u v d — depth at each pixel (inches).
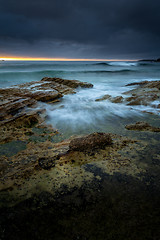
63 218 85.9
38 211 90.1
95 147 148.8
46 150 151.0
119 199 97.6
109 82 767.1
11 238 75.9
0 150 149.6
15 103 251.0
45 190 104.4
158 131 190.7
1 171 120.2
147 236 75.9
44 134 188.4
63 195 100.7
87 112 283.6
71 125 221.3
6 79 848.9
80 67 1716.3
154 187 106.4
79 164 129.6
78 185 108.7
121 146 155.4
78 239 75.3
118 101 350.0
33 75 991.6
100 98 387.2
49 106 302.8
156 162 131.8
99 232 78.2
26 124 209.3
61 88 448.8
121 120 242.1
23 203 95.1
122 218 85.2
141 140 169.5
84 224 82.4
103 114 272.5
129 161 133.0
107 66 1910.7
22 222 83.9
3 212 89.3
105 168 125.1
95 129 206.1
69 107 311.6
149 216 86.2
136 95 378.6
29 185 108.0
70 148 147.6
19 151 149.2
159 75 1050.7
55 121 236.1
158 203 94.3
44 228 80.7
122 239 74.9
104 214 87.7
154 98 341.7
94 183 110.4
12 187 106.0
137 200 96.6
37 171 121.2
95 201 96.3
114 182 111.2
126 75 1064.8
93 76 1018.7
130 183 110.2
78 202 95.7
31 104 272.1
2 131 185.0
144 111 281.7
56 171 121.7
